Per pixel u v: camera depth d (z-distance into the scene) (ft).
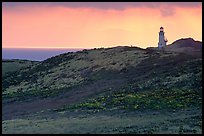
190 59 260.42
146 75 238.89
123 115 153.38
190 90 182.29
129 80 238.27
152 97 179.83
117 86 229.04
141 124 133.80
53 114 174.91
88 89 235.81
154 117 144.66
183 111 150.92
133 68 263.90
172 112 151.12
